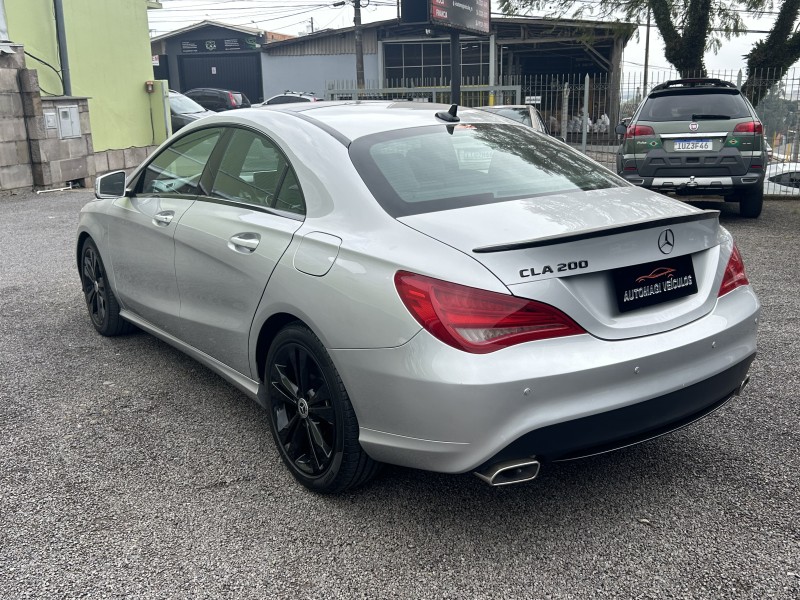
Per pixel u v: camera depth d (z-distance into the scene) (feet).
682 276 9.36
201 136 13.29
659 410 8.76
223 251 11.37
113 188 14.79
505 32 99.09
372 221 9.34
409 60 107.55
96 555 8.90
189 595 8.16
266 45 110.22
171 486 10.50
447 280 8.14
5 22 43.16
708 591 8.06
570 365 8.13
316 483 9.98
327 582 8.36
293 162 10.76
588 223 8.91
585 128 52.70
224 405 13.28
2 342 16.74
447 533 9.25
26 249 27.14
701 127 28.96
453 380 7.95
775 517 9.42
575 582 8.27
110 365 15.28
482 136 11.39
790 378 13.92
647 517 9.50
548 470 10.76
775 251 25.48
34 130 44.50
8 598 8.11
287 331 10.08
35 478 10.74
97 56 55.01
